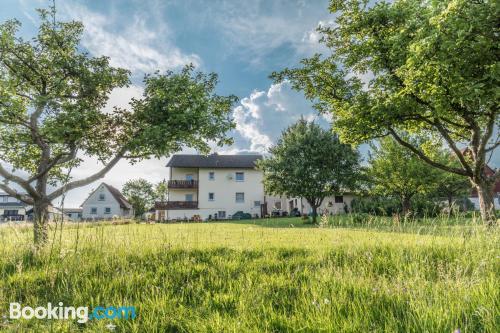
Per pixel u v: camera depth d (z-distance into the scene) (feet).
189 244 19.53
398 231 19.69
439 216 19.86
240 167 146.41
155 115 24.66
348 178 84.99
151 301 10.19
